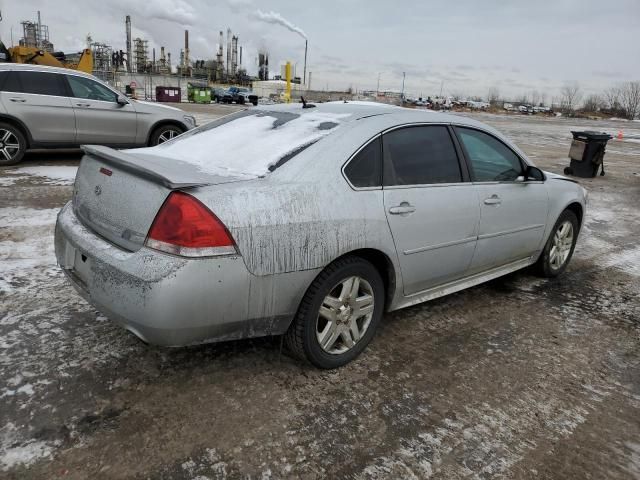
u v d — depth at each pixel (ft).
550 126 124.67
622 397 9.55
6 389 8.38
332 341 9.42
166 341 7.70
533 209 13.65
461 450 7.82
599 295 14.71
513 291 14.60
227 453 7.39
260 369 9.56
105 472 6.89
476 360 10.53
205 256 7.49
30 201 20.02
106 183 8.84
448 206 10.90
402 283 10.44
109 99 29.91
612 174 41.86
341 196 9.02
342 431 8.04
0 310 11.03
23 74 27.27
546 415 8.84
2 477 6.66
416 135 10.78
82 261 8.80
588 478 7.43
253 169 8.96
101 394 8.47
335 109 11.03
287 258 8.22
